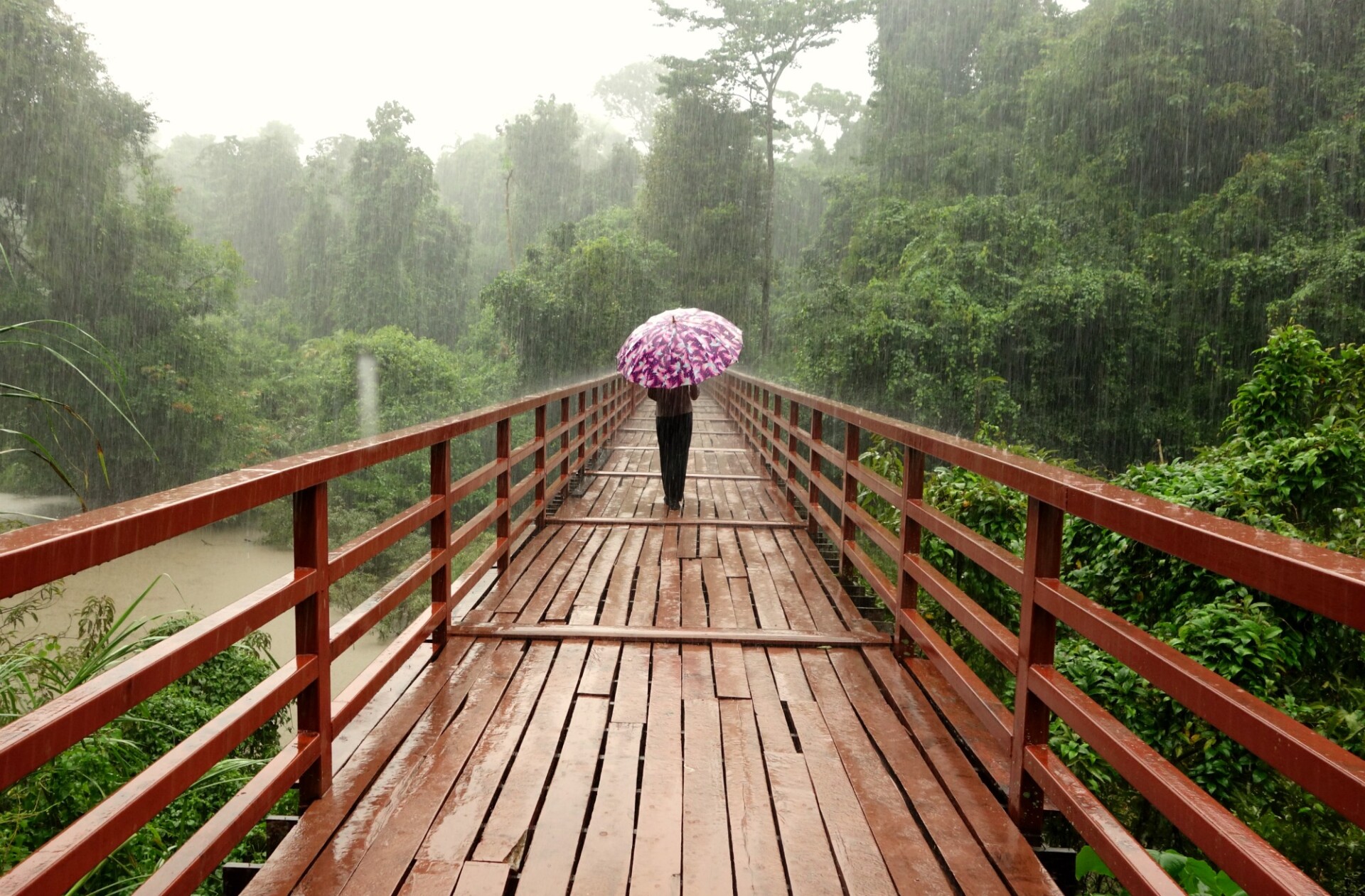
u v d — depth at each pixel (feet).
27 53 78.84
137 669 5.87
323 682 9.22
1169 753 15.70
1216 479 23.47
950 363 67.72
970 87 117.29
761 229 138.51
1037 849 8.59
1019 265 73.67
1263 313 63.10
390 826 8.79
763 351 127.34
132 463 86.43
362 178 158.92
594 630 14.88
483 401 113.60
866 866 8.24
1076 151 80.43
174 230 93.86
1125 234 74.49
